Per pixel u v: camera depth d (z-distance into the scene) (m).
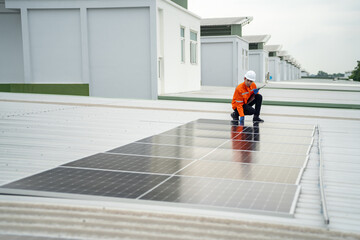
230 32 39.91
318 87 34.31
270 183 4.05
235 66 37.31
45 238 2.86
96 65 19.20
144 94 19.00
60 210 3.30
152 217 3.16
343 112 12.22
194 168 4.67
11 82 20.81
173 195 3.61
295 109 13.15
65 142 6.48
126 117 10.02
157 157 5.26
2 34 20.58
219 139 6.80
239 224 3.05
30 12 19.12
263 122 9.33
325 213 3.11
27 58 19.36
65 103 13.34
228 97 18.09
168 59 20.67
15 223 3.08
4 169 4.66
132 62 18.94
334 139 7.15
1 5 20.25
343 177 4.50
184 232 2.92
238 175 4.36
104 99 15.85
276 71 71.50
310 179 4.38
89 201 3.51
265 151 5.80
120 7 18.62
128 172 4.43
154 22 18.39
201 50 38.00
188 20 24.23
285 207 3.32
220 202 3.43
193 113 11.23
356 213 3.34
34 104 12.80
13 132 7.40
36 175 4.28
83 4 18.64
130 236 2.88
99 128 8.07
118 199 3.49
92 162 4.93
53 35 19.20
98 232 2.93
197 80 26.84
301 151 5.84
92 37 19.05
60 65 19.36
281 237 2.86
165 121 9.34
